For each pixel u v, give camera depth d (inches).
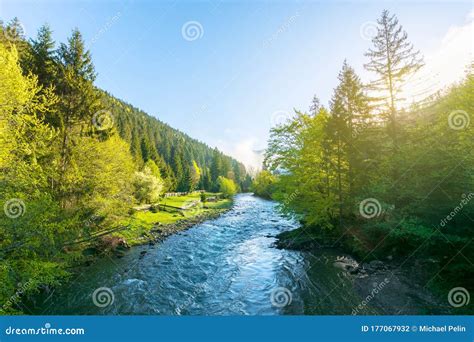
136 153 2058.3
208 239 871.1
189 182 2736.2
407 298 363.6
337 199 671.8
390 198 542.3
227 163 4082.2
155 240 834.8
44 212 331.6
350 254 592.1
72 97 658.8
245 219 1336.1
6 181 314.3
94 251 607.8
